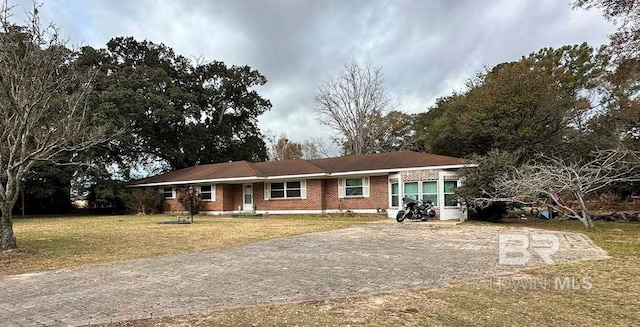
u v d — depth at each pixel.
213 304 5.46
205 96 37.94
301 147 55.19
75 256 9.94
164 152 33.84
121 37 34.22
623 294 5.68
